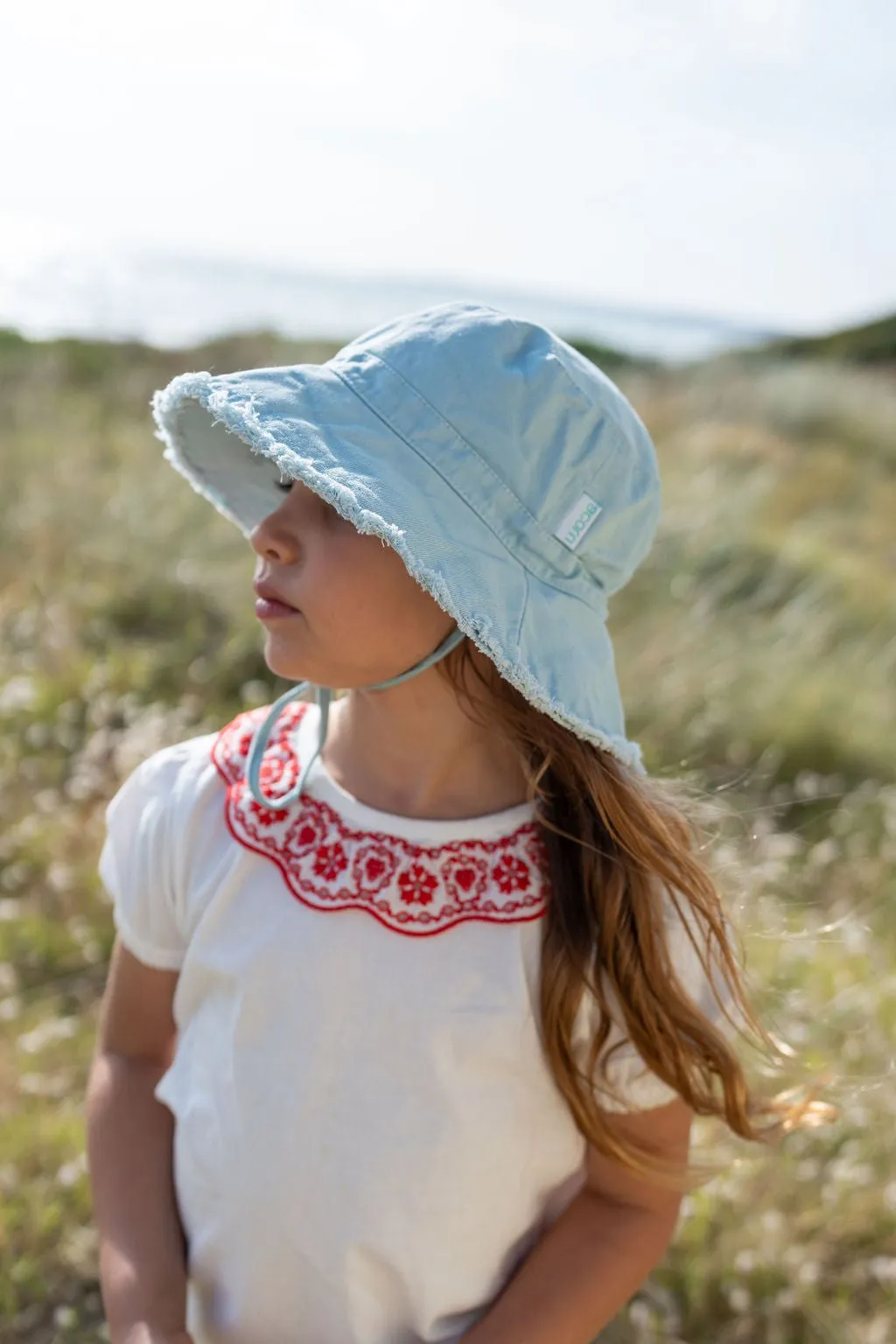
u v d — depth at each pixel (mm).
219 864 1426
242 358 11453
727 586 6367
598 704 1393
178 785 1487
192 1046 1437
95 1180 1497
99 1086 1544
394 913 1358
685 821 1544
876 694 5547
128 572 5281
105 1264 1442
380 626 1307
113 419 8109
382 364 1334
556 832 1385
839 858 4090
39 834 3520
